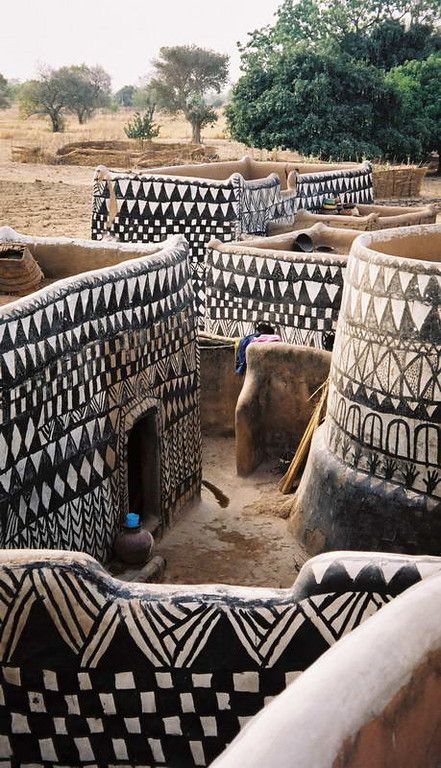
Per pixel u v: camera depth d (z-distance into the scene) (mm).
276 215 18453
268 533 9930
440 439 8188
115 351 8406
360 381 8711
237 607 4512
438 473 8273
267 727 2057
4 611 4602
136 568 8586
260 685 4582
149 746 4750
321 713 2145
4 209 29688
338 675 2293
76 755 4824
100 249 10625
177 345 9742
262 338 11953
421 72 43906
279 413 11508
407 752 2416
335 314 12680
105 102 80375
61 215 29016
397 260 8266
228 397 12422
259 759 1948
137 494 9656
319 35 50250
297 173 19828
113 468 8539
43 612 4578
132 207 16609
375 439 8625
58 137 55906
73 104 73000
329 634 4492
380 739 2291
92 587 4539
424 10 51094
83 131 65812
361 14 51125
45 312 7324
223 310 13531
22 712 4793
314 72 40469
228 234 16281
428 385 8180
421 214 18766
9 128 68125
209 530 10008
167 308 9414
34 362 7176
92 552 8211
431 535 8328
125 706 4688
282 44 46094
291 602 4512
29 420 7180
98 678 4652
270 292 13070
